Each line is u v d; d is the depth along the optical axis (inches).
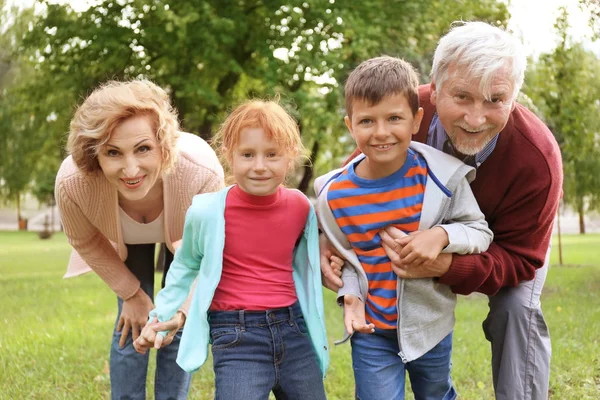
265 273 112.6
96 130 108.9
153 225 128.6
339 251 116.3
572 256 688.4
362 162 116.4
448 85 103.3
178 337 132.3
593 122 421.7
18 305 368.2
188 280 116.9
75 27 500.7
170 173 121.8
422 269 109.4
